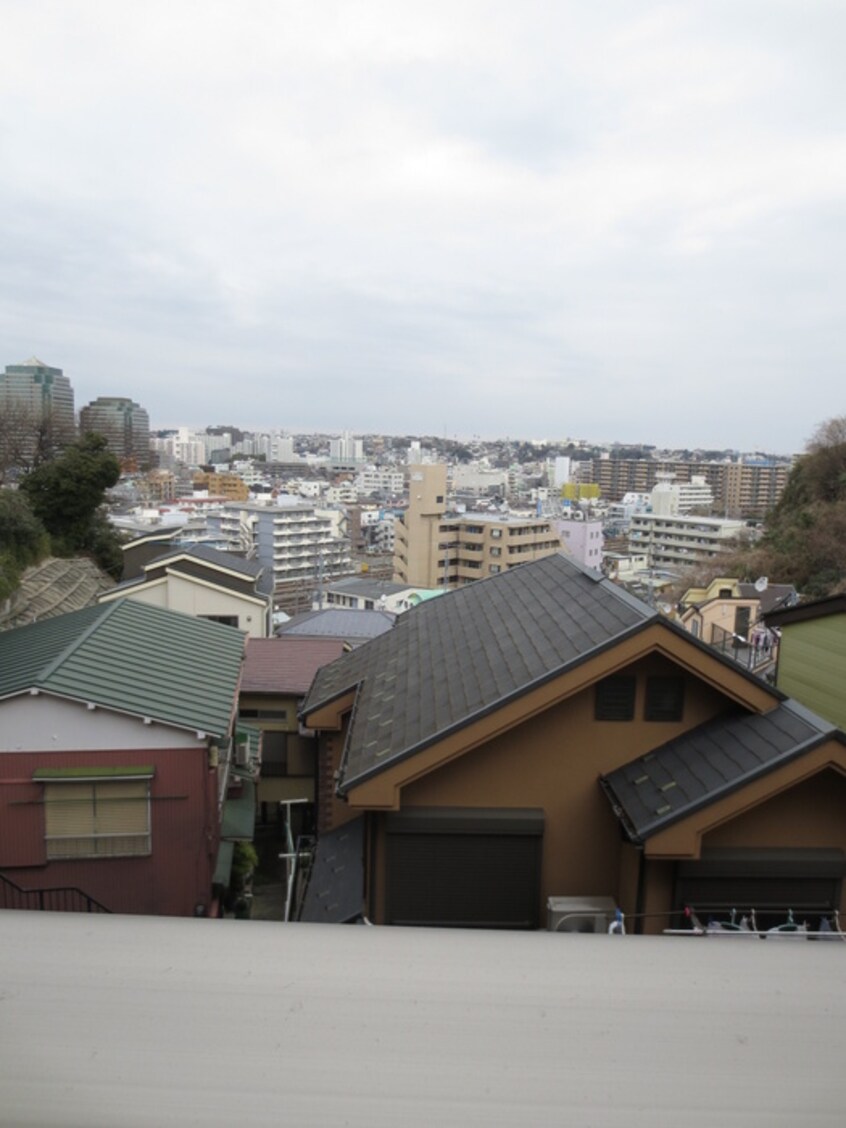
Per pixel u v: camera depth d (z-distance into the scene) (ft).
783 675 37.14
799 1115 3.19
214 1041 3.35
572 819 22.06
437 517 237.25
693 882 19.90
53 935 3.87
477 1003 3.58
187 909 26.12
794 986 3.75
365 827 23.49
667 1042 3.43
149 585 64.28
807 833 20.08
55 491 85.20
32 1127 3.05
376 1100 3.17
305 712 30.83
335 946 3.91
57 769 25.23
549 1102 3.18
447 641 30.04
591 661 20.49
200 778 26.03
